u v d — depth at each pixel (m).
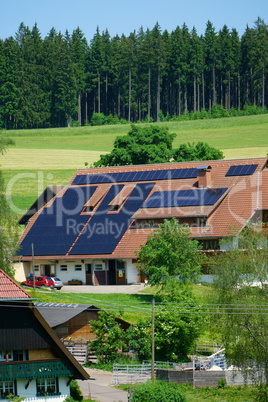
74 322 120.12
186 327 117.88
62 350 87.44
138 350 118.50
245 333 101.88
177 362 116.69
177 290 126.81
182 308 120.81
